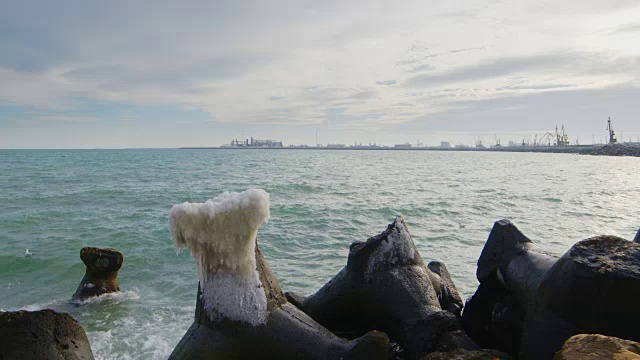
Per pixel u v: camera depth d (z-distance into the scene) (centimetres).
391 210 1894
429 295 452
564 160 8944
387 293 452
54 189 2794
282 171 4834
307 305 500
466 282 880
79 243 1335
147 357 634
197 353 357
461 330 417
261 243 1270
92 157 9700
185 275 1024
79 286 898
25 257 1189
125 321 768
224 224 357
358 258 475
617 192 2748
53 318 382
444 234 1386
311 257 1130
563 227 1541
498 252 470
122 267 1087
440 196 2464
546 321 323
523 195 2552
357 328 477
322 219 1683
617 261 304
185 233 359
